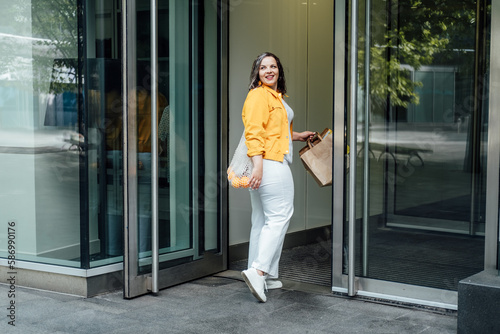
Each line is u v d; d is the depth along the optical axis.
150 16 4.38
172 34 4.64
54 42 4.43
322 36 6.23
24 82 4.56
